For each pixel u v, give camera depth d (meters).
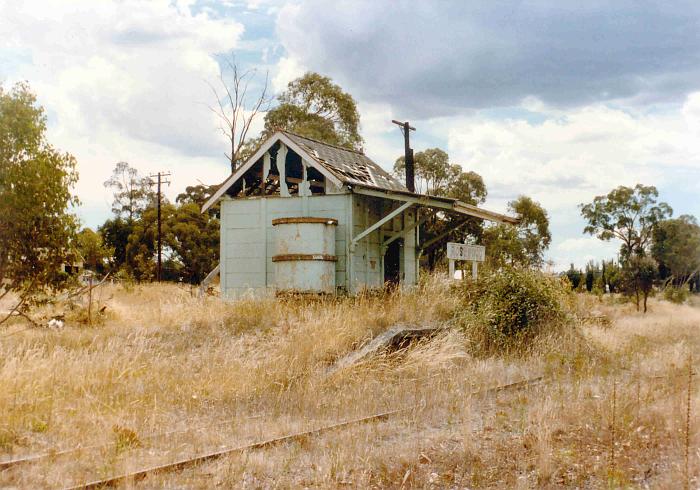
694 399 10.06
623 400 10.29
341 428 9.24
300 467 7.66
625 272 34.78
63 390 10.87
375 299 17.81
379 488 7.01
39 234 17.17
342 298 19.36
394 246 25.25
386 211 24.42
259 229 23.23
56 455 7.79
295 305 18.73
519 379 13.02
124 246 63.41
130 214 69.31
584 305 22.17
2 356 12.38
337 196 22.16
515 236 44.88
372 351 13.95
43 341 15.44
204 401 10.94
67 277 18.03
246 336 16.14
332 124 50.59
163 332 16.83
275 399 11.16
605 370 13.60
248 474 7.34
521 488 6.88
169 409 10.44
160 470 7.33
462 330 16.12
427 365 13.74
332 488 6.89
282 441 8.59
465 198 51.38
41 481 7.02
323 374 12.76
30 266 17.20
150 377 12.28
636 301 35.84
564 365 14.26
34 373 11.12
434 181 51.78
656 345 17.81
